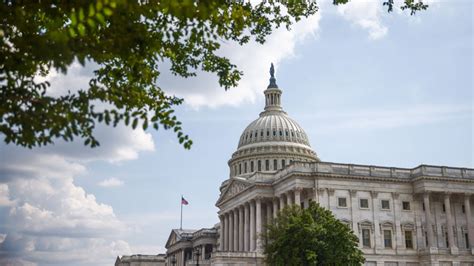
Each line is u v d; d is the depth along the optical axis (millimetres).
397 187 118938
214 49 25734
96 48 16656
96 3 13484
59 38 13664
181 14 13992
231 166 179375
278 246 75500
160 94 25703
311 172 113688
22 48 15336
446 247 118188
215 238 167000
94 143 15008
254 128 180625
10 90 15430
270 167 169000
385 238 115062
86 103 14930
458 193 119250
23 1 16219
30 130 14938
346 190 114938
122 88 19922
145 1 16828
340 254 73125
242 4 25203
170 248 194000
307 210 80438
